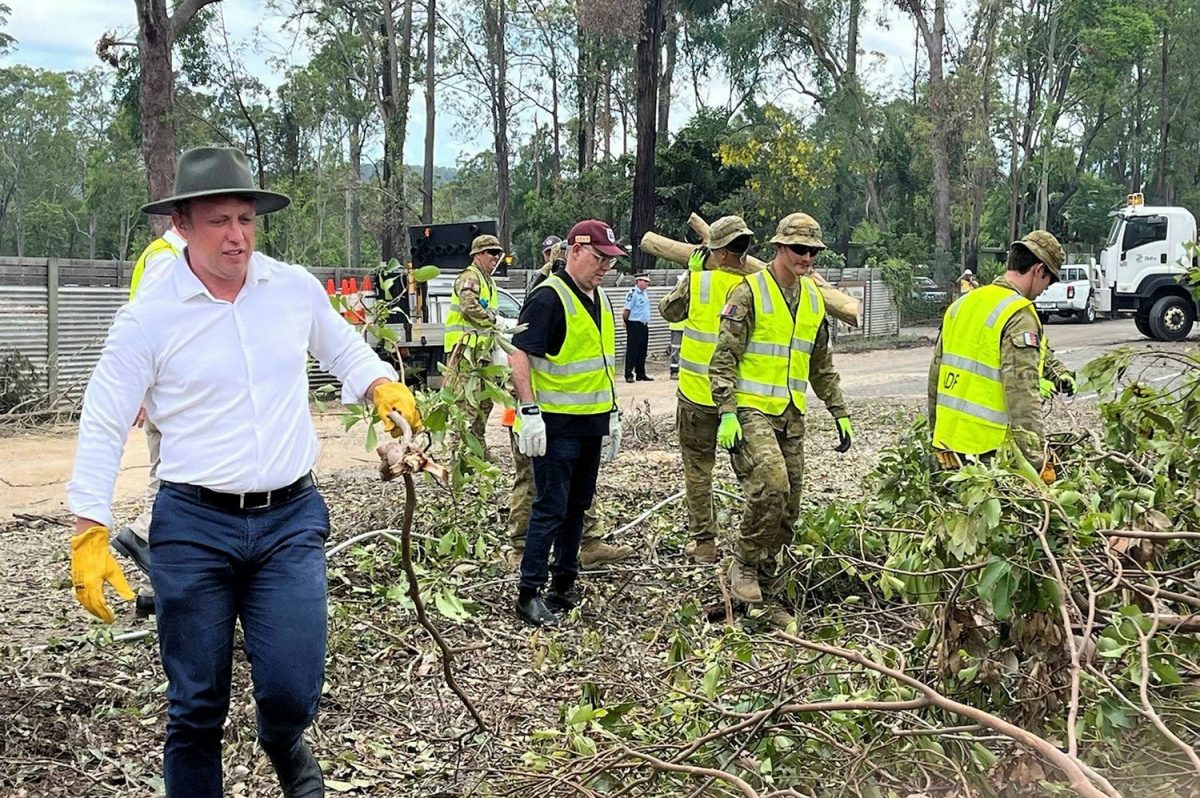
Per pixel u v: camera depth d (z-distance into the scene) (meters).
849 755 3.58
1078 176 62.97
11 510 9.25
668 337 28.45
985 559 3.58
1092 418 8.76
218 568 3.25
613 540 7.70
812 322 6.21
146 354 3.22
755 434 5.98
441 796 3.96
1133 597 4.03
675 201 42.03
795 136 40.62
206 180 3.22
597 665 5.26
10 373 14.91
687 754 3.61
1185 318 27.55
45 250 69.69
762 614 5.59
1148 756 3.52
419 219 44.00
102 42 24.11
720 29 58.12
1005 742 3.51
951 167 50.88
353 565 6.74
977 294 5.68
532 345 5.83
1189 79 66.94
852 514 6.34
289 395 3.38
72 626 5.68
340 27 44.38
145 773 4.10
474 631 5.80
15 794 3.88
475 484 6.86
